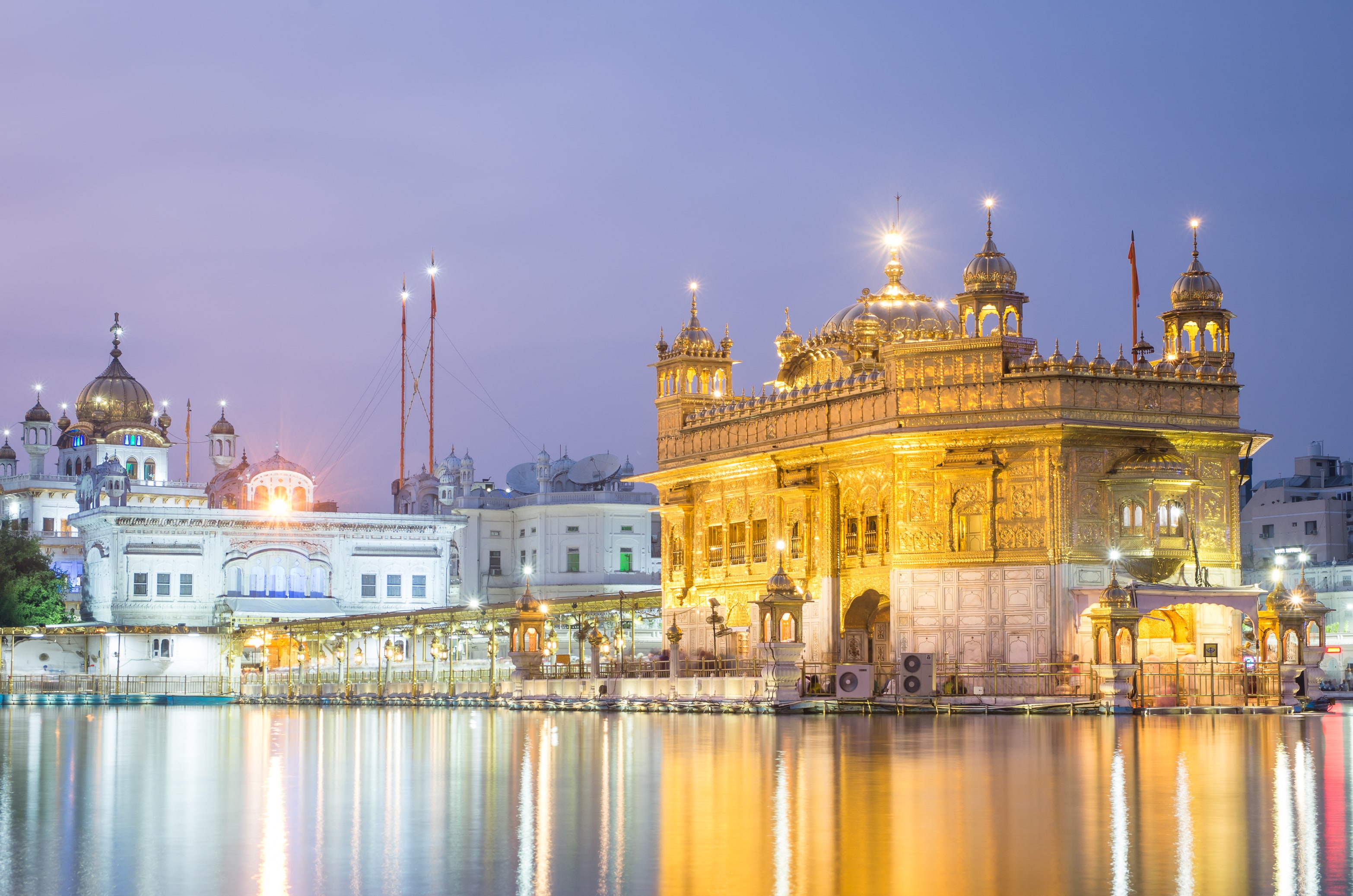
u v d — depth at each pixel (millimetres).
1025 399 63250
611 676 81062
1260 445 66375
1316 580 114438
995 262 65875
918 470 65125
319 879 18797
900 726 49594
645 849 20781
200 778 31984
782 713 59375
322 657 119812
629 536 138500
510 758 36562
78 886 18406
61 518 155625
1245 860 19656
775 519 74375
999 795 26625
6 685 102625
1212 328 68625
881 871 18969
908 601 64938
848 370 75000
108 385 160500
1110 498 63062
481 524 142125
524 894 17734
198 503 154625
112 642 117562
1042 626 62094
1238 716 55656
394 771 33094
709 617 76750
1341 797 26172
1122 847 20719
